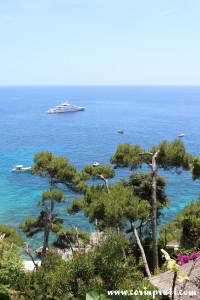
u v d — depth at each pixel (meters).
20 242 29.98
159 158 28.53
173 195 69.44
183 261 9.26
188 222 25.95
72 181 31.77
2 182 82.75
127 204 23.03
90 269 12.63
